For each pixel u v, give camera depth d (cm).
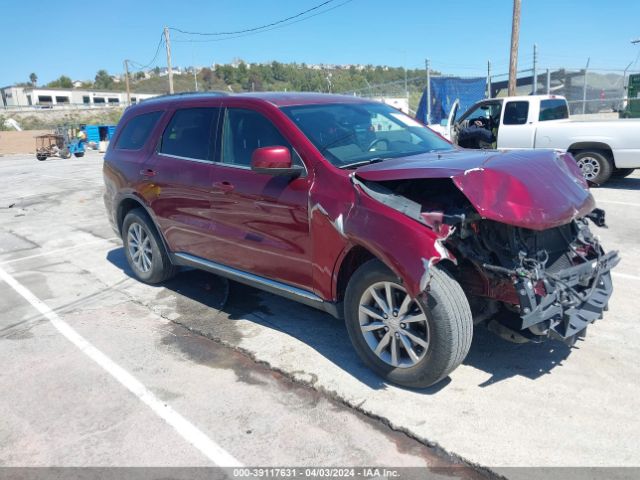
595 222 396
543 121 1142
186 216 490
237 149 443
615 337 413
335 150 392
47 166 2523
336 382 366
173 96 542
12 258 746
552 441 296
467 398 340
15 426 336
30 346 447
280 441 309
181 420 333
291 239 394
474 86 1952
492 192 314
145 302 536
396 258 316
